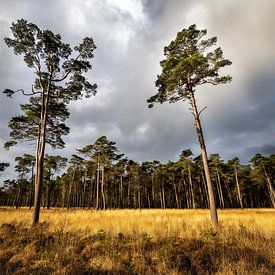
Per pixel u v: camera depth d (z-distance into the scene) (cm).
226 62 1169
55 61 1334
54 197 7075
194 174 4750
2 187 5716
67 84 1420
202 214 1717
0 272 446
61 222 980
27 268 455
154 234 716
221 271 446
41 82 1339
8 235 696
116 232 756
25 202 7281
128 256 518
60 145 1844
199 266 470
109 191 5919
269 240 630
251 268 444
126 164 4431
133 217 1285
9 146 1819
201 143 1231
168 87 1233
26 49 1246
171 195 6594
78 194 6475
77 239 648
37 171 1179
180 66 1138
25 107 1666
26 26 1183
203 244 586
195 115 1295
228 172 4641
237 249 538
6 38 1200
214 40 1266
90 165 3925
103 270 451
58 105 1636
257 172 4034
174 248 550
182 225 905
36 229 801
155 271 454
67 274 432
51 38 1245
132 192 6019
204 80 1284
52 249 564
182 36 1275
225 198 6156
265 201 6294
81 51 1353
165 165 4581
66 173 5219
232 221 1116
